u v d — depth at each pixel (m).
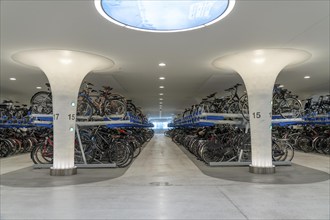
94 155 6.67
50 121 6.65
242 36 4.17
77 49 4.80
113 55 5.19
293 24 3.71
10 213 2.96
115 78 7.64
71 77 5.32
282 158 7.20
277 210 3.04
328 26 3.78
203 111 7.48
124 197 3.62
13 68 6.35
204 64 5.95
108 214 2.93
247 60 5.38
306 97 11.32
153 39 4.29
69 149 5.44
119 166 6.59
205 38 4.24
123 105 7.24
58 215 2.90
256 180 4.79
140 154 9.64
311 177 5.07
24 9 3.20
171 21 3.63
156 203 3.34
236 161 6.86
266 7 3.18
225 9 3.22
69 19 3.50
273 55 5.19
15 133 10.00
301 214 2.90
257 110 5.52
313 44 4.59
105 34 4.05
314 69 6.57
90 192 3.91
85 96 6.80
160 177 5.12
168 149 11.86
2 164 7.18
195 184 4.47
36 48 4.73
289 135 9.95
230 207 3.16
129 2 3.14
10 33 4.01
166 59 5.51
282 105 7.39
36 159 6.72
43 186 4.33
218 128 7.53
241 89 9.77
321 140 9.18
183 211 3.02
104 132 6.99
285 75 7.32
